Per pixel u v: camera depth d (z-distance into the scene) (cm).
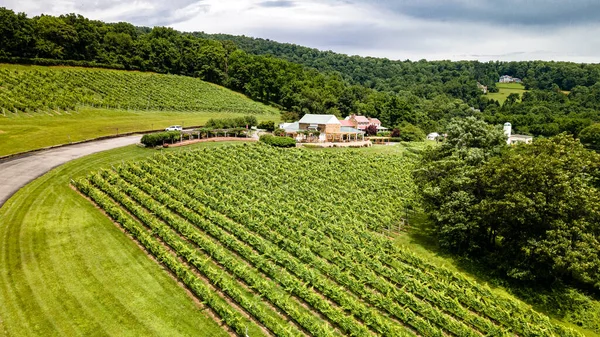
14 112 6881
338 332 2402
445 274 3161
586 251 2759
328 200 4691
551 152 3397
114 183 4459
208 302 2517
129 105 9469
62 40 11450
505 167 3203
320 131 8994
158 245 3091
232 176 5100
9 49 10138
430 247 3862
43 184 4244
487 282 3266
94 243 3219
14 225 3350
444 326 2516
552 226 2953
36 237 3216
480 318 2548
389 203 4778
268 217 3869
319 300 2545
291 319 2480
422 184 4144
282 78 14125
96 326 2305
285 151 6894
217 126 8431
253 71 14412
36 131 6209
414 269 3116
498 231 3409
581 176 3309
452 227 3522
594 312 2891
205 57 14338
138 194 3997
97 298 2547
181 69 14425
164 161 5369
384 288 2847
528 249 3092
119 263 2969
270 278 2944
